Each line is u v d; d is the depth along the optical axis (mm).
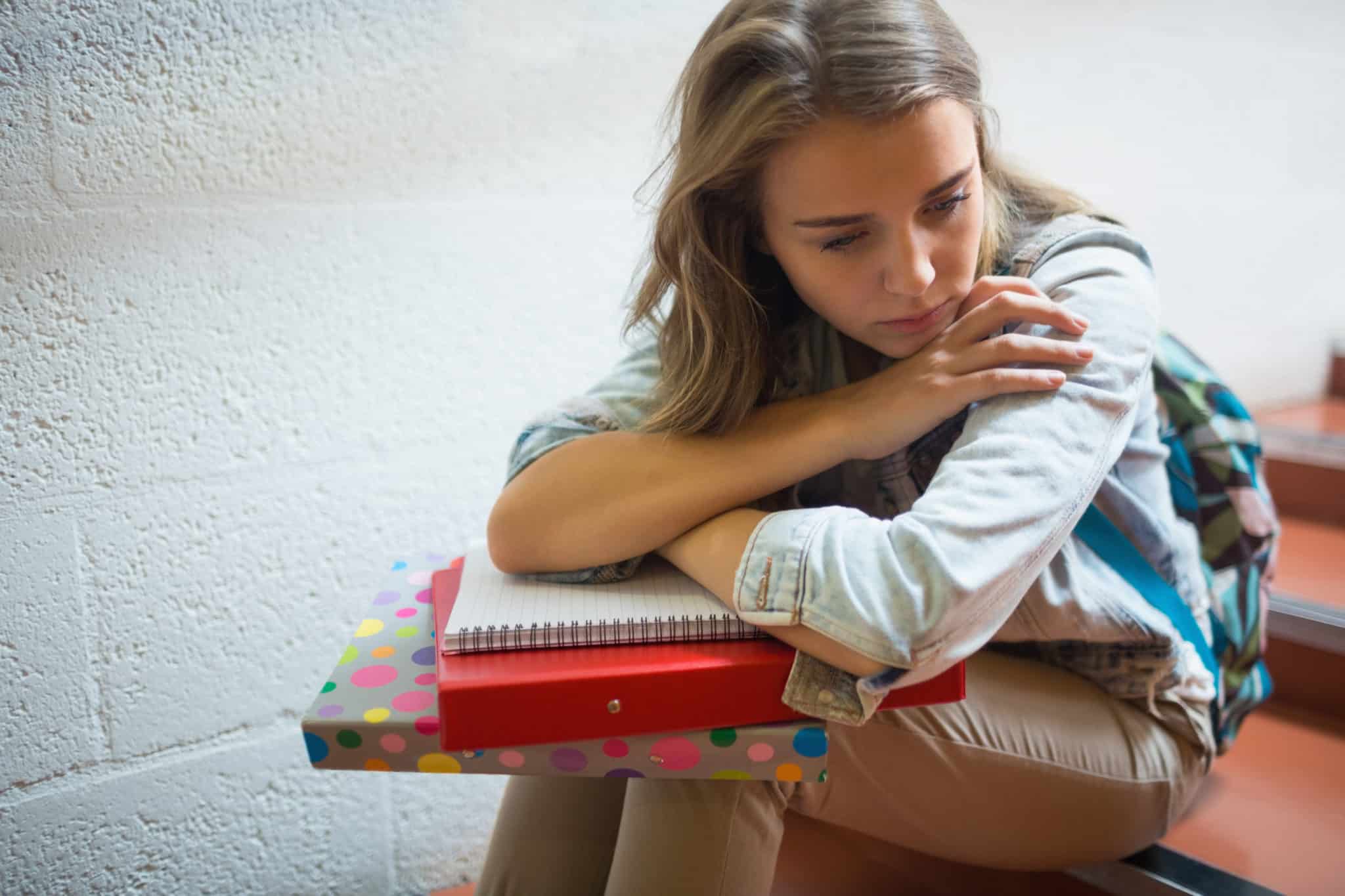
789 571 663
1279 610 1403
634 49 1260
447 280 1179
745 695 650
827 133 663
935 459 828
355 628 1189
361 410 1151
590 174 1254
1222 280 1950
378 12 1088
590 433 830
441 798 1255
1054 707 869
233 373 1071
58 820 1042
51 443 988
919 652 624
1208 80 1820
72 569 1015
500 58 1168
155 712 1080
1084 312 740
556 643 679
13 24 918
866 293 722
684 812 717
